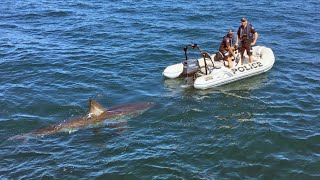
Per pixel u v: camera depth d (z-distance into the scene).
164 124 12.79
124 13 24.67
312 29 22.17
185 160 11.05
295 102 14.19
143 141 11.89
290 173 10.62
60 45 19.58
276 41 20.36
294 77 16.16
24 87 15.27
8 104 13.98
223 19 23.66
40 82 15.69
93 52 18.59
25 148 11.60
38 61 17.59
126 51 18.72
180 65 16.47
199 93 14.90
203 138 12.05
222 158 11.16
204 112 13.53
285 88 15.22
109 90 15.08
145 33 21.16
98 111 12.98
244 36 16.14
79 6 26.36
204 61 15.62
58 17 24.09
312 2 27.61
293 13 25.05
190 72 15.62
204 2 27.11
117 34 21.02
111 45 19.52
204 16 24.08
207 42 20.05
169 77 16.03
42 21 23.44
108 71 16.64
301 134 12.25
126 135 12.18
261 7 26.12
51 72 16.53
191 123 12.86
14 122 12.94
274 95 14.70
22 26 22.56
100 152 11.40
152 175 10.48
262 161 11.05
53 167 10.79
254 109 13.73
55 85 15.45
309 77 16.14
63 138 12.06
